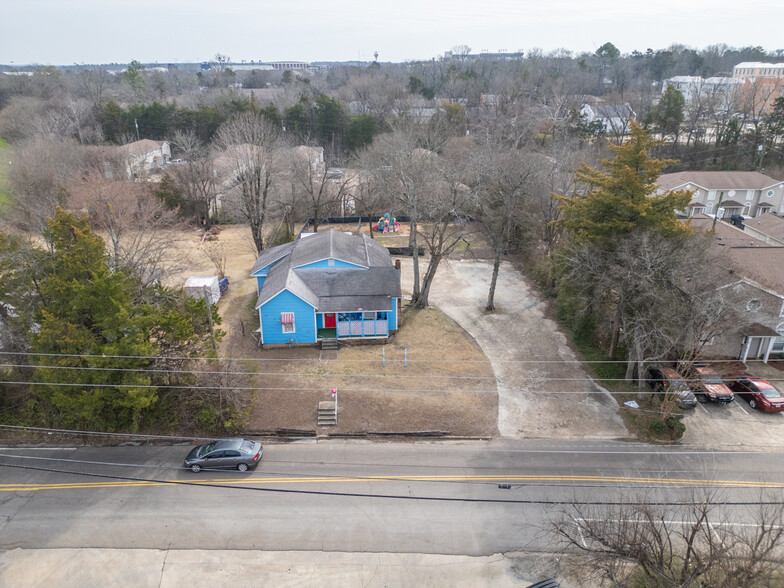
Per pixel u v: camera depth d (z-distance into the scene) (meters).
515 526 23.47
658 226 29.98
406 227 65.38
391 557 22.11
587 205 32.25
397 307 38.78
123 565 21.67
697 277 29.05
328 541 22.84
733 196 64.50
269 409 30.61
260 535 23.11
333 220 68.31
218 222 66.88
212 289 42.28
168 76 198.38
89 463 27.16
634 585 19.66
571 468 26.62
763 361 35.94
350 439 28.92
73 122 89.94
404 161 46.50
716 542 19.09
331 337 37.59
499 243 41.88
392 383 33.03
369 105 116.50
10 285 28.78
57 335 25.97
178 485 25.81
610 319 35.34
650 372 33.53
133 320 26.73
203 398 29.16
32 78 131.50
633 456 27.53
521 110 103.25
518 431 29.44
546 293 46.56
